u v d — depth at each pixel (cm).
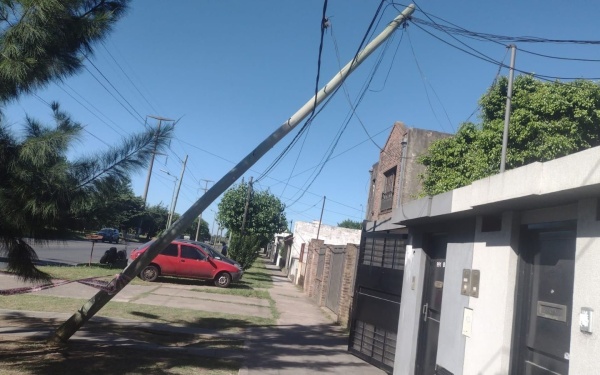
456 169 1354
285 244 4622
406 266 815
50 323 916
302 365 821
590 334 381
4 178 566
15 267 623
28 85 574
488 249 556
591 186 372
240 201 3412
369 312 926
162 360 745
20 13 552
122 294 1422
